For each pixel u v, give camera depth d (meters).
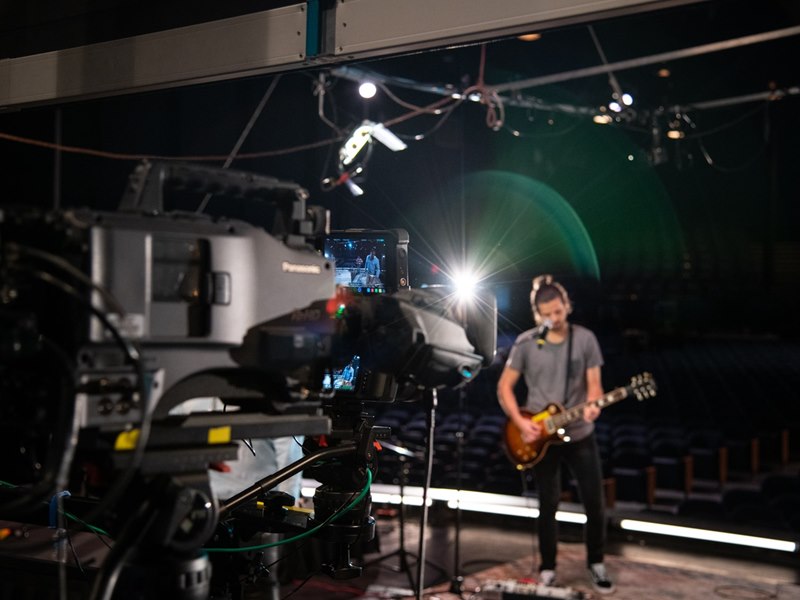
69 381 1.21
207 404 3.03
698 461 8.26
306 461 1.75
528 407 4.50
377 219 11.55
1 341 1.18
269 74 2.72
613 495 6.41
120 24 2.94
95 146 8.32
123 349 1.22
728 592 4.40
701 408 11.20
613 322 23.45
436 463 6.45
